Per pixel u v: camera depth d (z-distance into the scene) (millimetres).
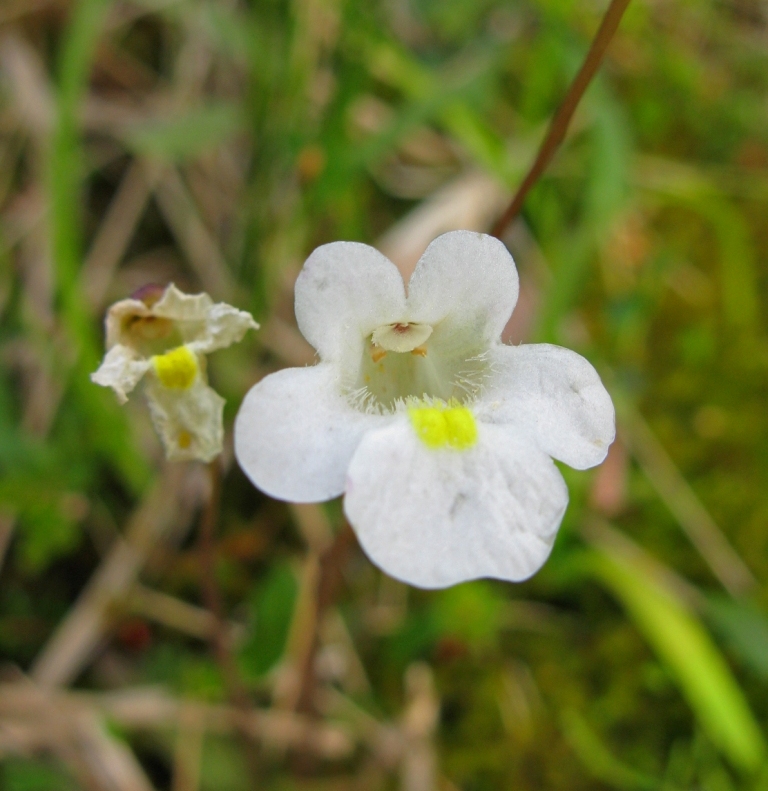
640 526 82
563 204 93
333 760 72
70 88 74
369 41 83
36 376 81
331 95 84
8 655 73
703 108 101
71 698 68
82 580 77
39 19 94
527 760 72
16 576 75
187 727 68
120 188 90
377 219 94
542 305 78
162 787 70
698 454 85
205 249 89
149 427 82
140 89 96
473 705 74
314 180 78
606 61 101
